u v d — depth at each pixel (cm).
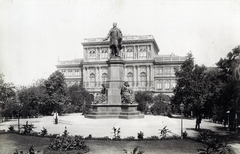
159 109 6744
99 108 3734
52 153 1723
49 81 6700
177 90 5125
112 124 3097
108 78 3862
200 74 3722
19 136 2484
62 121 3772
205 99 3262
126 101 3716
